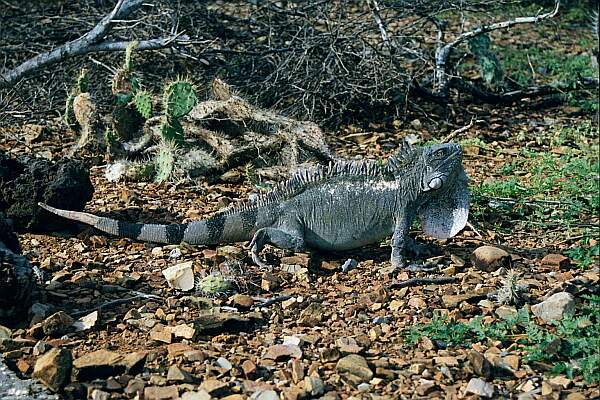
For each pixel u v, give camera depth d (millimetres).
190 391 5203
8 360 5555
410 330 5996
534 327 5883
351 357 5520
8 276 5836
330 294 6574
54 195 7469
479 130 11258
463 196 7105
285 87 11078
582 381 5422
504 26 11422
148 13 11852
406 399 5207
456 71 12461
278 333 5980
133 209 8227
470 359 5504
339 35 11047
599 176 9352
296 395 5133
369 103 11320
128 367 5406
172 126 8805
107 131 9336
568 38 15664
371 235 7113
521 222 8188
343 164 7145
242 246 7340
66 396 5230
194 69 11625
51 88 10977
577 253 7375
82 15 12172
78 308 6242
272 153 9180
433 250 7477
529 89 12523
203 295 6492
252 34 12000
